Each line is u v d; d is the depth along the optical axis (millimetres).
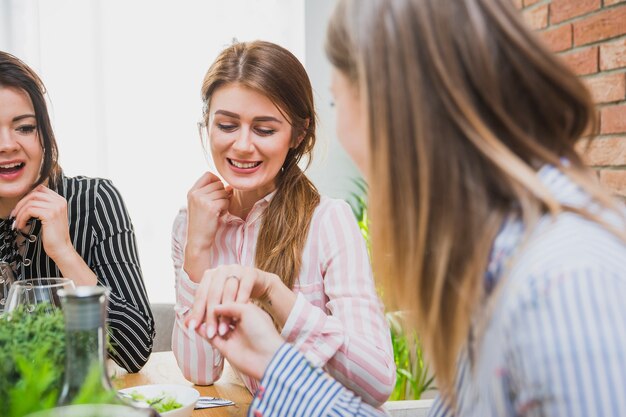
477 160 551
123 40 3057
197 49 3131
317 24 3297
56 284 854
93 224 1641
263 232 1392
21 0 2906
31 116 1423
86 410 510
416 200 574
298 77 1326
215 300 918
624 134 1840
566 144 565
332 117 3369
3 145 1395
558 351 452
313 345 1066
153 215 3145
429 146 554
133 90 3082
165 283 3180
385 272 640
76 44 3004
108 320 1462
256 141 1301
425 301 604
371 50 573
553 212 509
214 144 1330
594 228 495
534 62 539
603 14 1890
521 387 486
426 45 549
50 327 687
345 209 1386
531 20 2254
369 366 1111
